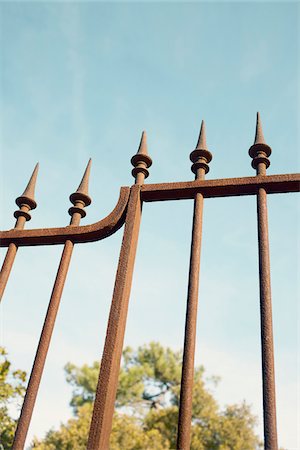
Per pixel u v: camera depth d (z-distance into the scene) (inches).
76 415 713.6
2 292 57.2
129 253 53.2
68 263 57.5
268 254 48.4
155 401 726.5
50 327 51.5
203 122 65.4
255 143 57.9
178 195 57.8
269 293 45.6
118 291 50.6
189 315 46.1
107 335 47.5
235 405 590.9
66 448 430.9
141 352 785.6
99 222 58.7
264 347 42.4
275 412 39.1
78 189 64.1
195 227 52.7
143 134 66.0
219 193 56.4
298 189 53.5
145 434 493.7
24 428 44.8
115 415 506.9
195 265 49.7
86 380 729.0
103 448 41.1
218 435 550.9
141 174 61.6
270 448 37.1
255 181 54.3
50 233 60.1
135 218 56.4
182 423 40.2
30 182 67.7
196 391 598.2
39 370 48.4
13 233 61.7
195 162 59.5
